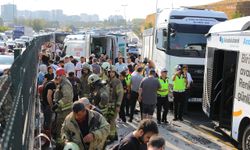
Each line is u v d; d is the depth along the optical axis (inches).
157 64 616.4
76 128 199.0
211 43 438.6
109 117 353.1
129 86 471.5
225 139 408.5
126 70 489.7
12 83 137.5
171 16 562.3
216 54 428.1
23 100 172.1
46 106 341.1
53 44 1058.7
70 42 830.5
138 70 472.7
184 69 492.1
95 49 831.1
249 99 323.3
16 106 120.5
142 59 879.1
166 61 560.1
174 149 368.8
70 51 824.9
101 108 309.3
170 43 556.1
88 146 200.4
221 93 406.3
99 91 311.4
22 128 152.6
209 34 448.1
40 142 225.9
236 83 350.9
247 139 331.0
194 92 552.1
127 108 507.5
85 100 217.0
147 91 434.0
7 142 87.0
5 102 117.4
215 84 430.3
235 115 351.9
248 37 328.8
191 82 499.5
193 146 379.9
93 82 313.6
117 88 360.2
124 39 837.2
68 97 303.3
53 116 314.7
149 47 750.5
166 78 474.0
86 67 394.6
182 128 457.4
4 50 1229.7
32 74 324.8
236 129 349.7
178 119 500.4
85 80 395.5
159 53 602.5
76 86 387.9
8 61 551.5
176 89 489.4
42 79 447.8
